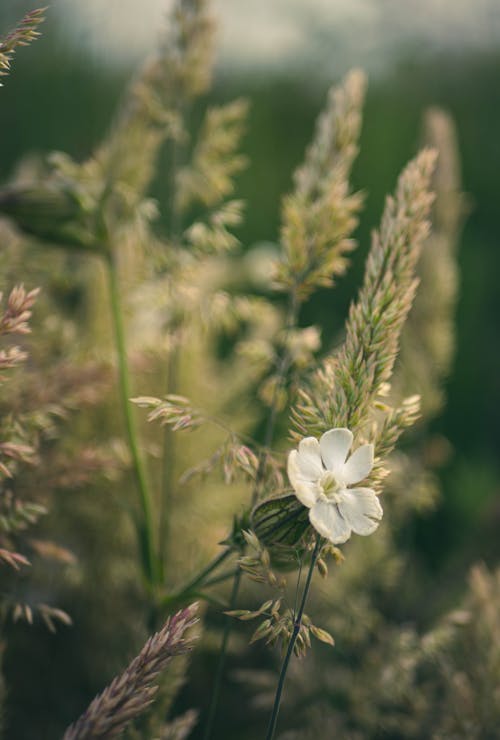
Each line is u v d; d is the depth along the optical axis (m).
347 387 0.36
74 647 0.57
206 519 0.62
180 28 0.51
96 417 0.59
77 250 0.48
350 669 0.54
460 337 0.93
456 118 1.36
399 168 1.17
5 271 0.50
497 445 0.85
